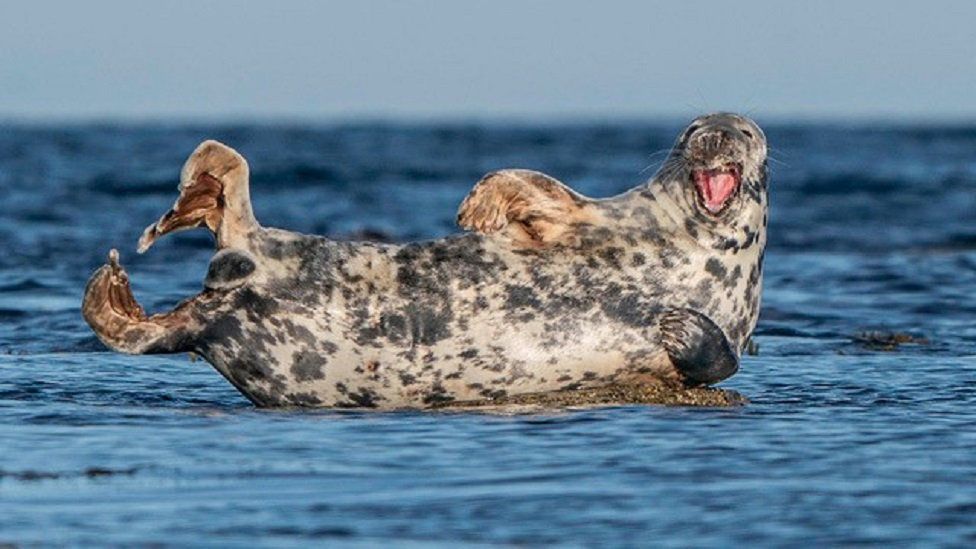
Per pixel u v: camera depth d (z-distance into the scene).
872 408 37.91
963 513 26.98
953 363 46.06
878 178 127.12
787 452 32.03
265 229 37.06
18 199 99.06
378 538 25.48
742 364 45.78
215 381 42.19
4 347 48.09
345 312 36.81
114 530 25.83
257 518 26.64
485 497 28.12
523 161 163.12
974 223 93.69
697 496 28.20
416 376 37.22
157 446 32.28
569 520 26.56
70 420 35.38
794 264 72.75
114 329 36.28
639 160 167.88
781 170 141.38
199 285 61.59
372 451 32.00
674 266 38.53
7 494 28.16
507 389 37.97
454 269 37.38
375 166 145.12
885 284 65.81
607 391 38.81
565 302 37.72
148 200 100.69
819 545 25.11
